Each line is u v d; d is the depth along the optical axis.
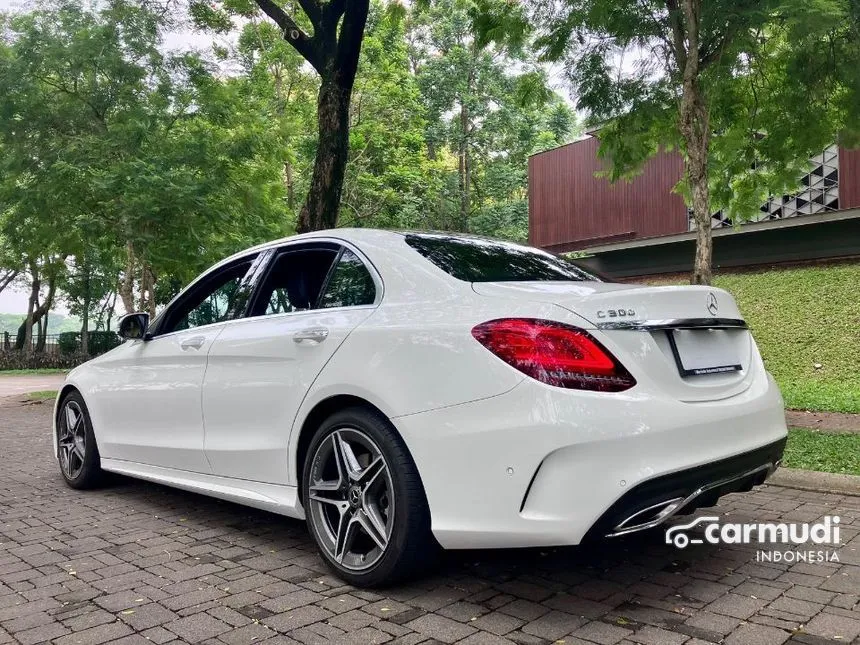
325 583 3.14
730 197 10.16
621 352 2.63
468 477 2.67
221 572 3.32
